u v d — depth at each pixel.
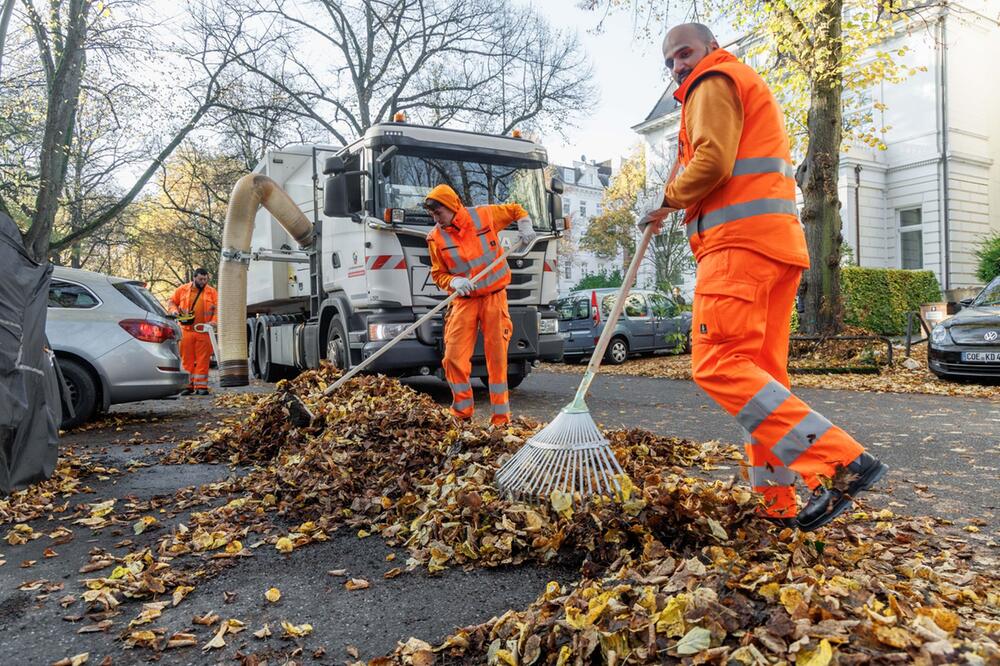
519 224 6.31
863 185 22.73
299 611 2.80
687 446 5.35
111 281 7.89
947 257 22.03
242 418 7.96
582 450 3.27
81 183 21.38
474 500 3.38
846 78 13.19
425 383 11.65
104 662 2.43
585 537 3.08
